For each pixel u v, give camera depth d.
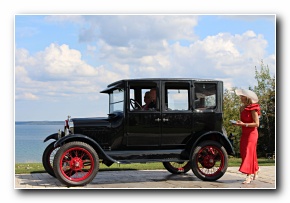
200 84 7.73
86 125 7.39
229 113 17.62
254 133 7.41
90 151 7.03
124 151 7.46
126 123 7.43
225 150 7.71
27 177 8.25
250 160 7.39
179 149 7.68
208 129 7.75
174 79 7.61
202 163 7.81
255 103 7.42
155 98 7.55
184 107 7.65
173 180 7.88
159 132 7.54
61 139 7.00
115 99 7.92
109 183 7.48
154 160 7.47
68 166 7.20
